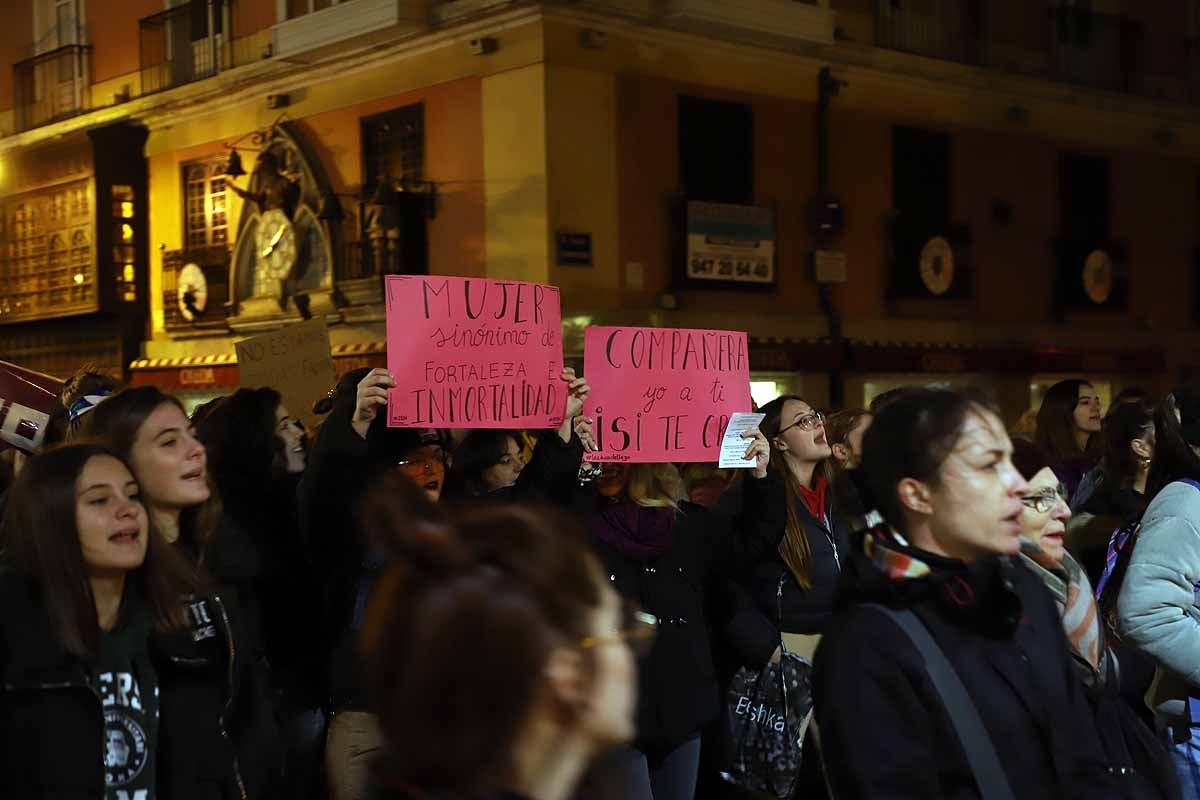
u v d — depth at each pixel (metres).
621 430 5.12
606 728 1.53
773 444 5.66
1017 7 20.91
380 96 17.38
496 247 15.95
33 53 24.27
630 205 16.22
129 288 21.50
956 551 2.60
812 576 5.48
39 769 3.11
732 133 17.31
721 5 16.28
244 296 19.61
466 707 1.44
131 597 3.46
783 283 17.86
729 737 5.27
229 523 4.72
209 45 20.12
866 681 2.50
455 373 4.79
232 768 3.56
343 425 4.45
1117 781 2.60
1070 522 5.38
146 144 21.53
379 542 1.56
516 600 1.45
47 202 22.58
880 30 18.97
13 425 5.93
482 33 15.89
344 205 17.86
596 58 15.83
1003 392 20.48
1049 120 21.25
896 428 2.61
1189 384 3.99
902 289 19.20
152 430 3.82
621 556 4.76
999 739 2.47
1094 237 21.94
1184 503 3.69
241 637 3.67
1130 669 4.08
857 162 18.72
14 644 3.16
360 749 4.37
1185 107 23.16
